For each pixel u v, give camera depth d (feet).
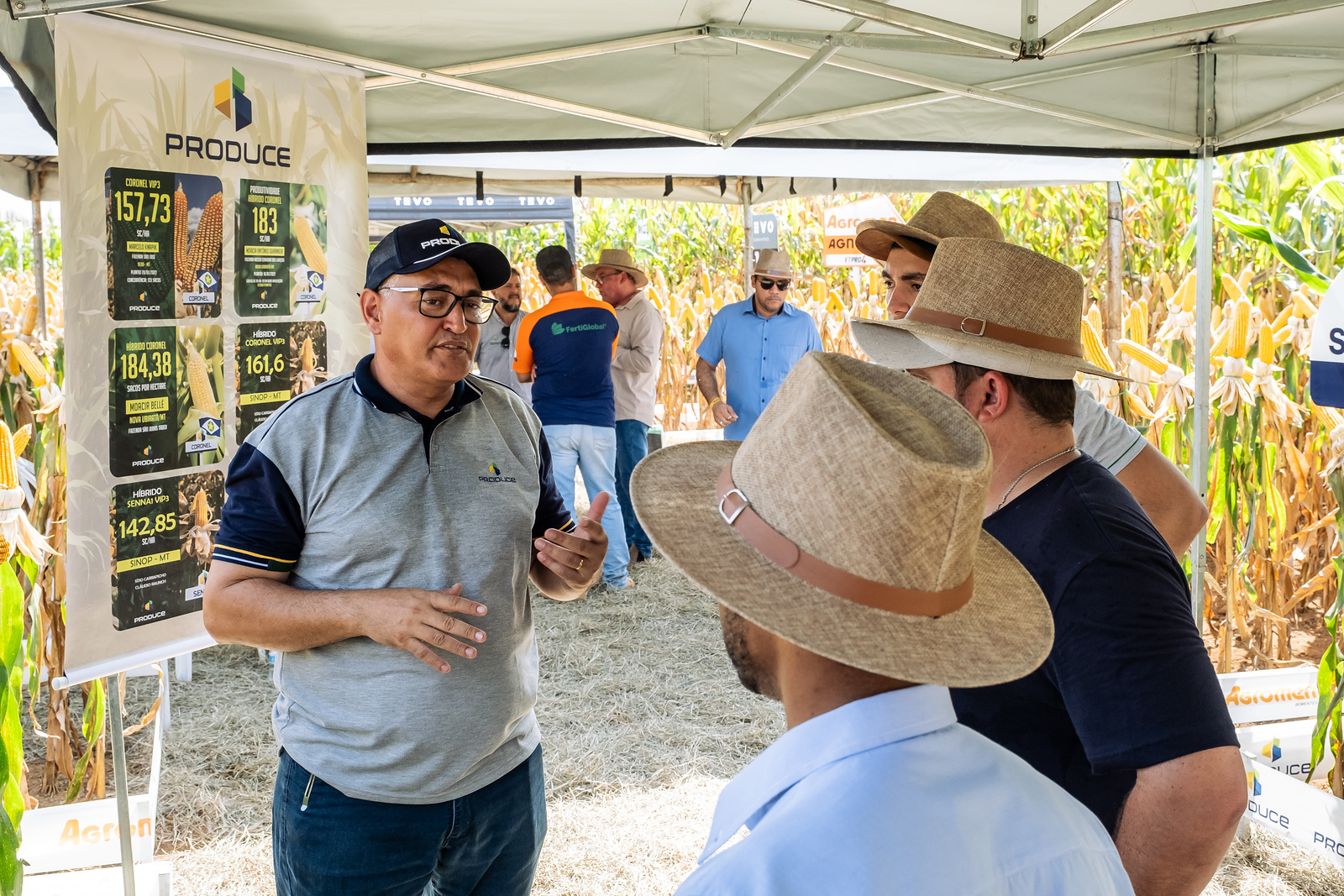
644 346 21.31
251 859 10.16
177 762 12.37
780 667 3.00
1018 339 4.74
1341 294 9.09
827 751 2.71
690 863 10.11
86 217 6.82
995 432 4.80
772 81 11.39
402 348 5.82
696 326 38.65
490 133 11.62
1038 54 8.00
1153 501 7.25
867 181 23.90
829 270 39.55
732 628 3.14
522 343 18.97
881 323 5.07
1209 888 9.46
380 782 5.64
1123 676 4.04
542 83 10.59
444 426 6.06
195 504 7.66
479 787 5.93
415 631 5.33
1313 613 18.79
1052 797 2.81
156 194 7.32
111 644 7.07
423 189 21.15
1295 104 10.67
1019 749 4.53
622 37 10.00
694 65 11.11
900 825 2.50
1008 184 23.53
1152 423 15.52
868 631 2.74
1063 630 4.25
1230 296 14.67
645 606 18.74
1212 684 4.08
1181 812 3.92
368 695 5.64
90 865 8.66
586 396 19.01
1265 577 15.78
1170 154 12.85
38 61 7.25
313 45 8.75
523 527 6.25
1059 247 28.30
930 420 3.18
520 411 6.70
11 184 12.50
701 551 3.02
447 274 5.77
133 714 13.83
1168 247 20.68
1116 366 18.67
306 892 5.77
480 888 6.33
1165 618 4.09
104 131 6.93
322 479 5.74
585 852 10.30
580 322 18.63
